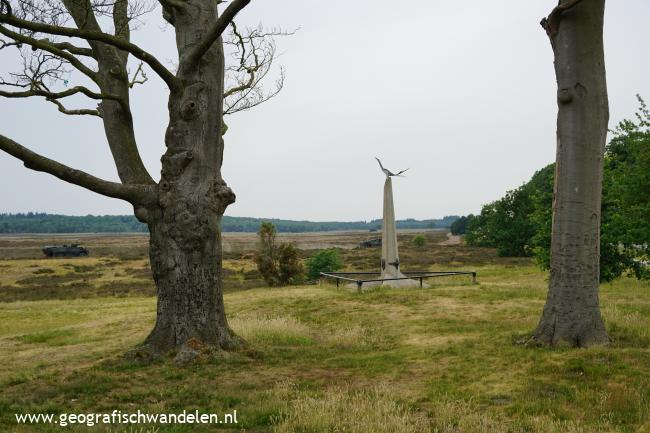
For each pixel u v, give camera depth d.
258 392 7.46
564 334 9.27
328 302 17.14
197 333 9.80
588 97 9.42
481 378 7.62
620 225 19.44
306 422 5.90
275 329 12.49
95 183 9.47
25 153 8.82
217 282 10.12
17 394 7.80
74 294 32.53
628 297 17.25
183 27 10.31
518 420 5.86
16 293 33.69
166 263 9.90
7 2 8.41
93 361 10.05
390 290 19.06
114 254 75.50
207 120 10.20
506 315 13.56
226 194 10.26
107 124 10.97
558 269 9.51
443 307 15.13
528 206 51.94
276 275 29.28
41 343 13.85
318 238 139.88
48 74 11.77
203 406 6.97
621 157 26.62
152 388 7.84
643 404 6.10
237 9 9.07
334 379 8.16
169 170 10.02
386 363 8.93
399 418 5.89
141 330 14.95
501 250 52.41
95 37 8.85
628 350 8.47
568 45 9.48
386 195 22.56
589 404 6.26
